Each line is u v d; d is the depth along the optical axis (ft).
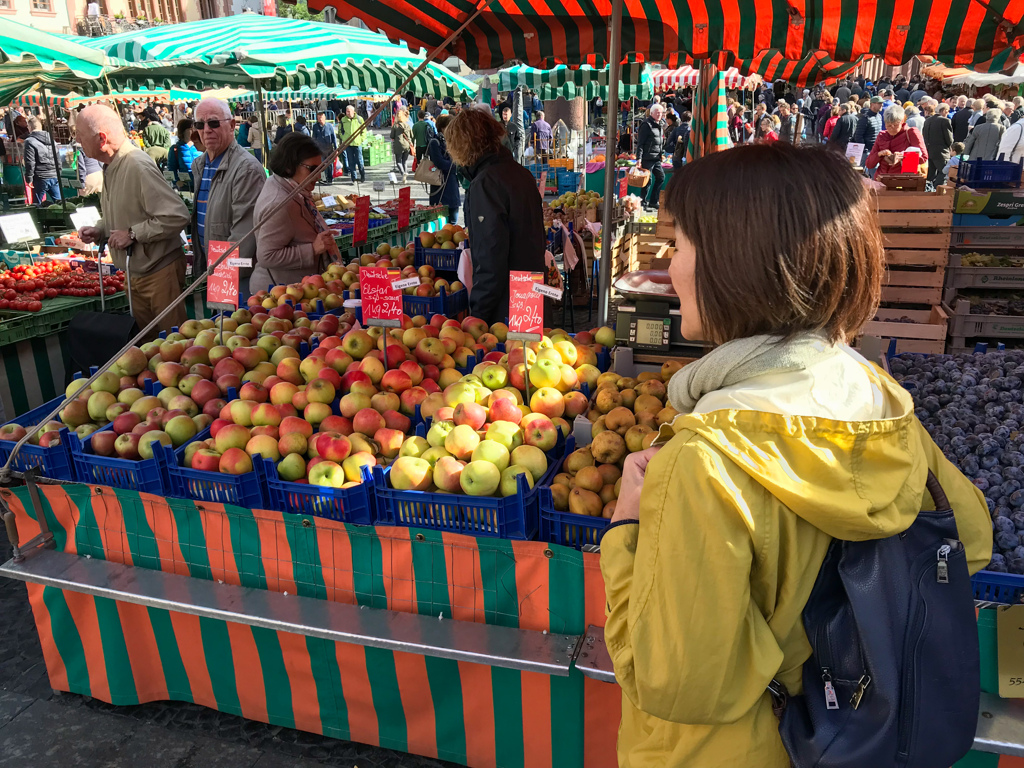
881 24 11.34
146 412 8.78
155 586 7.57
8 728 8.47
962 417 8.45
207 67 24.85
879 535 3.08
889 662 3.08
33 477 8.08
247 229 16.33
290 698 7.97
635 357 9.66
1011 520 6.44
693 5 12.32
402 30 12.26
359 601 7.23
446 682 7.25
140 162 16.22
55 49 15.14
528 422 7.64
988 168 20.99
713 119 22.43
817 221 2.95
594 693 6.76
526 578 6.63
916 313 17.78
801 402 3.10
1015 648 5.40
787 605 3.16
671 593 3.03
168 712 8.64
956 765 5.86
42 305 16.06
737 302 3.08
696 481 3.01
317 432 8.53
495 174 12.52
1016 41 10.58
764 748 3.30
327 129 57.72
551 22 13.41
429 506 6.82
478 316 12.87
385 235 26.53
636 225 24.90
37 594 8.45
